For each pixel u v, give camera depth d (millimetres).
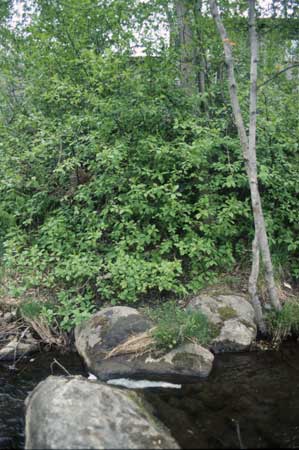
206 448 2631
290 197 5328
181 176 5039
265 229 4613
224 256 5223
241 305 4516
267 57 6031
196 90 6020
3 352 4090
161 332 3850
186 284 4926
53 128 5629
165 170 5215
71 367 3934
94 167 5168
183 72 5902
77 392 2840
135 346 3785
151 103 5316
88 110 5629
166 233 5328
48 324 4383
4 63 7227
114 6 5867
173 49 5676
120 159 4781
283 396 3385
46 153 5648
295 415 3113
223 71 6148
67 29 6352
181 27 5945
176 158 5238
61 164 5578
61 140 5547
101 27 6344
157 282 4422
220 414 3092
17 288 4391
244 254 5410
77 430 2424
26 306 4527
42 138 5422
